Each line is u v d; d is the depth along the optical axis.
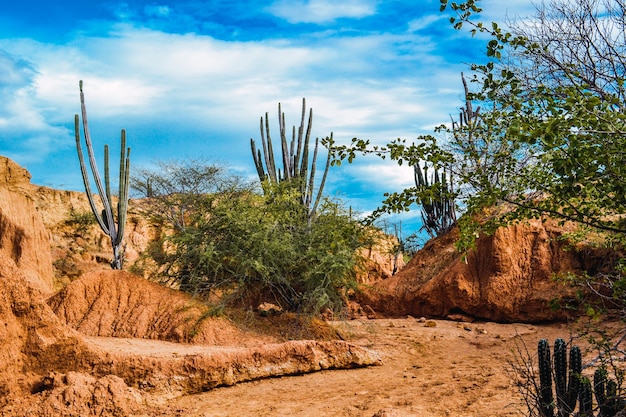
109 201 20.38
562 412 6.73
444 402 10.01
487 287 20.55
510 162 6.99
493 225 7.59
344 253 16.92
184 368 11.69
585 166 5.38
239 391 11.74
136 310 15.55
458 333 18.38
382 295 23.73
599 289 16.33
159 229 31.62
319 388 11.89
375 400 10.61
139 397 10.66
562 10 7.10
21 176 24.91
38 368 10.68
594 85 6.45
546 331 18.12
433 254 24.80
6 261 10.81
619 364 8.86
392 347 16.14
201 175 22.30
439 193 7.10
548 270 20.03
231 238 17.47
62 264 27.27
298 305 17.77
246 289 17.20
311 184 20.97
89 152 20.34
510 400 9.47
